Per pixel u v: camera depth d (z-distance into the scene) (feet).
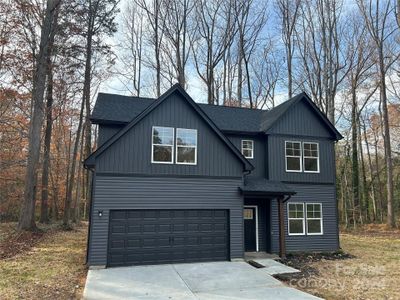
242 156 45.80
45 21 59.98
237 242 44.09
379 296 27.68
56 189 98.37
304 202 52.70
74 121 95.30
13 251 44.09
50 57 65.67
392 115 98.27
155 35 93.76
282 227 46.96
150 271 36.70
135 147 41.98
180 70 91.71
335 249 52.34
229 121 56.29
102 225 39.04
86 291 28.60
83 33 72.43
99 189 39.70
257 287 30.81
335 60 87.76
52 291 28.14
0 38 58.44
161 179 42.37
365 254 48.93
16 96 64.39
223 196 44.68
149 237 40.88
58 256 42.70
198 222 43.24
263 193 45.50
